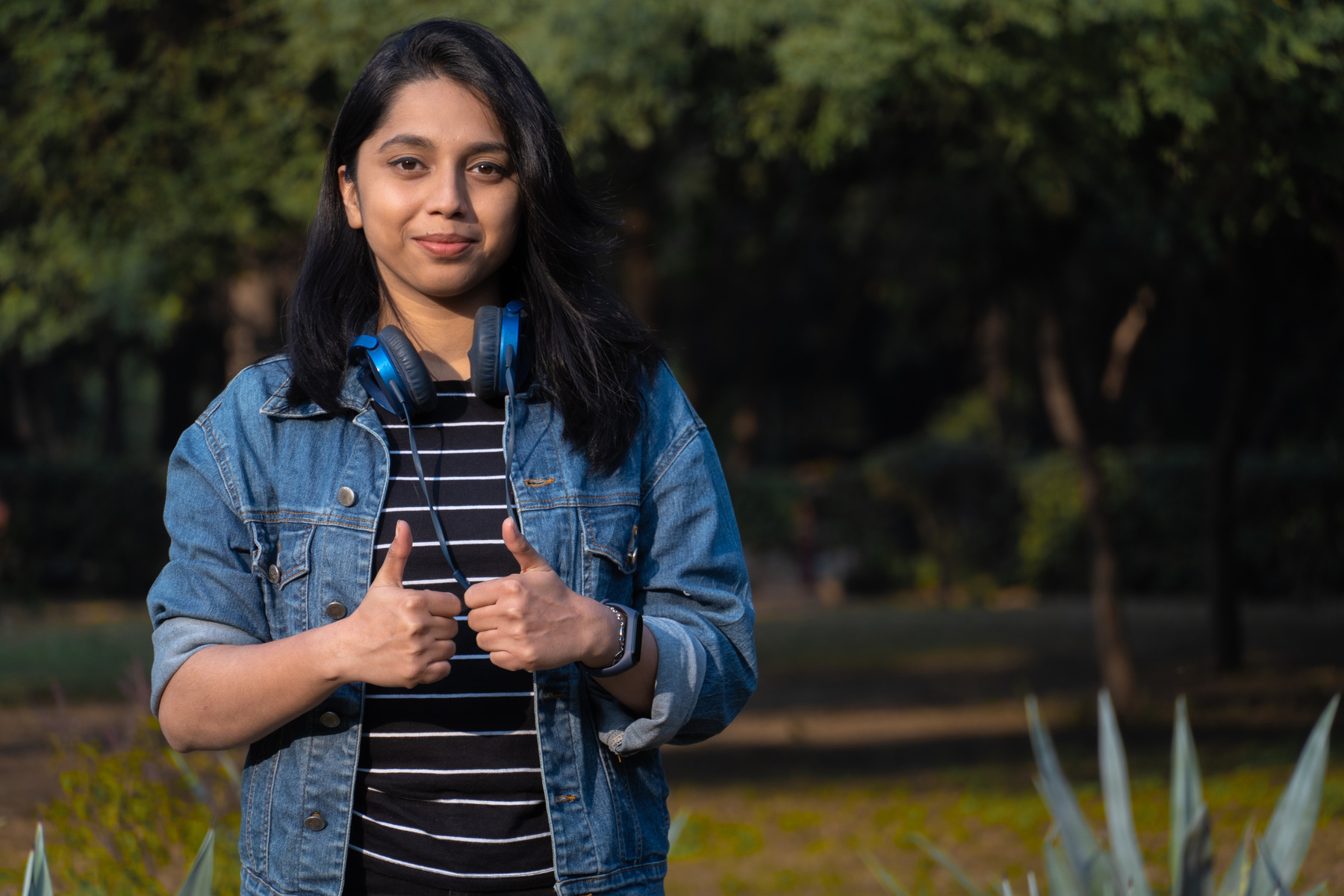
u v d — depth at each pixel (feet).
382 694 4.98
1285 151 20.02
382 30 19.12
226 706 4.69
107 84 21.56
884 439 107.14
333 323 5.39
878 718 35.86
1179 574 64.75
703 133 28.27
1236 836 18.31
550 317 5.36
